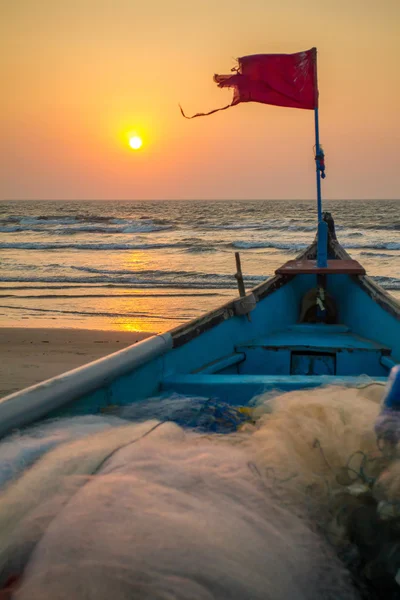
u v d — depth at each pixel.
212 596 1.21
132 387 3.29
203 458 1.77
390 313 4.74
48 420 2.38
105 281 21.16
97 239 38.75
